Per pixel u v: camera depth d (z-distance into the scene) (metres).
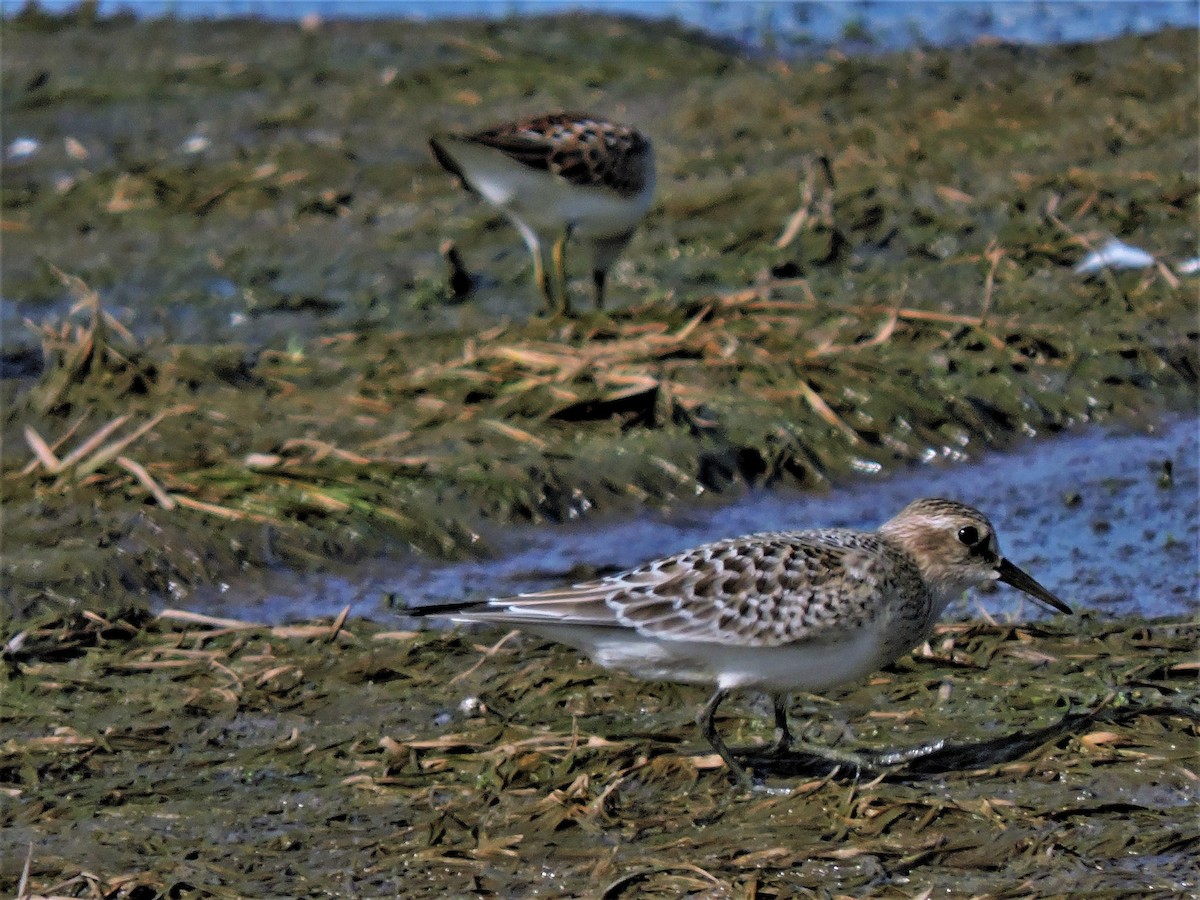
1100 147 19.41
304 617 11.67
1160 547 12.48
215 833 8.98
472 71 23.08
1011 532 12.84
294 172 20.02
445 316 16.62
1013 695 10.23
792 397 14.51
